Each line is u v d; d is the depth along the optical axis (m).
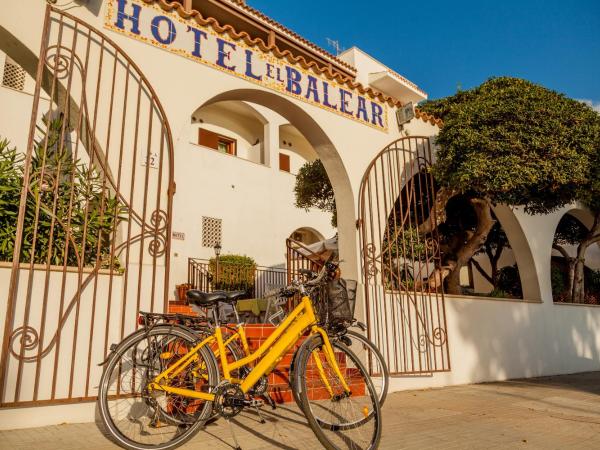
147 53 4.72
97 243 4.06
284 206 16.00
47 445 3.01
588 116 6.72
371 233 6.09
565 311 9.07
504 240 11.90
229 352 3.44
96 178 4.09
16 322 3.48
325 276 3.48
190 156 13.65
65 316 3.70
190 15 5.08
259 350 3.28
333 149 6.24
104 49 4.42
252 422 3.74
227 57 5.34
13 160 3.94
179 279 12.44
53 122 4.19
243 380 3.18
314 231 17.05
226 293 3.47
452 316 6.84
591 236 10.30
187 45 5.03
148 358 3.27
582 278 10.28
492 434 3.68
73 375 3.66
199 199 13.60
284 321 3.34
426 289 7.07
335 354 3.50
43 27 4.03
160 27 4.86
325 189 10.11
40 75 3.83
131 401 3.77
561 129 6.30
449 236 9.09
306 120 6.10
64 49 4.04
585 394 5.88
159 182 4.39
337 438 3.21
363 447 3.08
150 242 4.32
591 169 6.66
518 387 6.45
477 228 8.16
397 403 4.99
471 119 6.52
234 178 14.70
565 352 8.73
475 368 6.89
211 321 3.45
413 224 8.01
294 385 2.98
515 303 7.96
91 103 4.26
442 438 3.50
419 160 7.18
